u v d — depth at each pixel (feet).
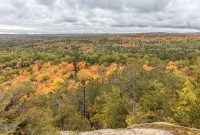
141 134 60.54
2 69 438.40
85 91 170.60
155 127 64.54
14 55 538.06
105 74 357.20
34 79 366.84
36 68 427.33
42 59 498.28
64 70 405.18
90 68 406.41
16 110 41.14
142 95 137.18
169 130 62.39
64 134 62.85
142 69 177.37
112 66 404.36
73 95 172.65
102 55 481.46
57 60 461.78
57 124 127.13
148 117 116.37
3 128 39.14
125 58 453.58
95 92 172.14
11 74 400.47
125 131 63.05
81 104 168.86
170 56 434.30
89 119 151.94
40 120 42.27
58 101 147.13
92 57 460.55
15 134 39.91
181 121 98.07
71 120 127.85
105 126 126.11
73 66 418.92
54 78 348.79
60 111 134.51
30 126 41.22
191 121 96.43
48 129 43.04
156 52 525.34
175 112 103.14
